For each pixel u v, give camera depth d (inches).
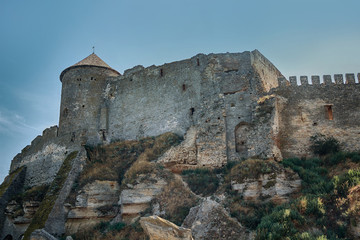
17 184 1863.9
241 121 1417.3
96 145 1782.7
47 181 1761.8
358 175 990.4
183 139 1519.4
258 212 1008.2
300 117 1363.2
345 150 1314.0
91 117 1878.7
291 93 1400.1
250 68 1509.6
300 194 1051.9
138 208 1227.2
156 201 1205.7
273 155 1234.6
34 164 1916.8
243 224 971.9
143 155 1466.5
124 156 1573.6
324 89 1400.1
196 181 1246.9
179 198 1178.0
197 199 1155.9
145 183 1258.6
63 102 1939.0
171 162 1379.2
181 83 1662.2
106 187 1407.5
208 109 1454.2
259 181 1095.0
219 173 1293.1
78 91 1925.4
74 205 1364.4
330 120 1357.0
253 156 1272.1
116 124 1831.9
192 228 989.8
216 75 1537.9
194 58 1653.5
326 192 997.2
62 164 1621.6
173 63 1726.1
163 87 1724.9
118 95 1881.2
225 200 1075.9
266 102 1349.7
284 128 1346.0
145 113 1748.3
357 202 879.7
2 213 1692.9
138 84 1828.2
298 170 1148.5
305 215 927.7
